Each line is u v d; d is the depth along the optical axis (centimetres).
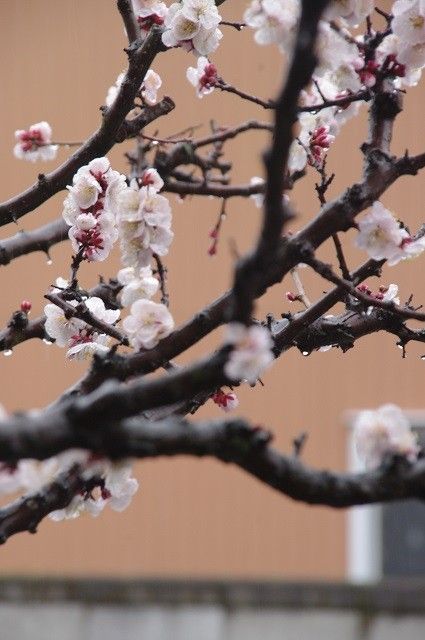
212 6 576
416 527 1398
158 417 466
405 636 1086
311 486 283
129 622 1117
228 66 1452
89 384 402
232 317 271
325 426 1412
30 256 1453
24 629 1119
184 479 1438
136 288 570
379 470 291
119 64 1491
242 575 1405
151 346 417
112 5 1502
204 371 271
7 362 1489
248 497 1424
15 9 1533
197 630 1111
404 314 443
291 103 253
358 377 1421
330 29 469
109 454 263
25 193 605
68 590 1126
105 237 550
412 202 1405
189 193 737
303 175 680
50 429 256
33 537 1448
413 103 1427
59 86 1501
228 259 1468
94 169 553
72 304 583
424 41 480
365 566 1382
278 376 1432
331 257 1327
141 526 1434
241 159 1466
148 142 796
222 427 274
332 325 529
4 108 1512
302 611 1102
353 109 620
